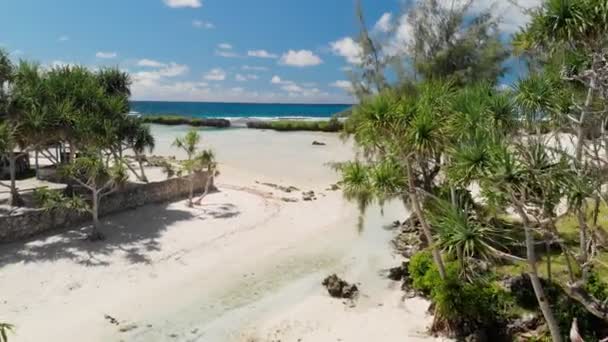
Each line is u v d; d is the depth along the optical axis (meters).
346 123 25.59
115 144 28.62
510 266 16.03
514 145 10.77
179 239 23.12
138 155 32.88
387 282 18.64
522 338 12.80
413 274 16.94
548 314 10.42
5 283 17.23
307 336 14.38
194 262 20.53
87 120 24.45
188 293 17.44
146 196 28.84
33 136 23.28
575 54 12.21
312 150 59.44
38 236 22.31
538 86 12.19
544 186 10.01
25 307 15.65
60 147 33.19
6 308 15.49
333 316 15.70
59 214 23.39
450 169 11.41
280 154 55.56
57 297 16.50
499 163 9.68
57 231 23.14
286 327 14.96
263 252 22.12
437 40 24.00
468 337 13.33
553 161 10.71
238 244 23.11
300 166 47.19
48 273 18.28
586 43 11.05
